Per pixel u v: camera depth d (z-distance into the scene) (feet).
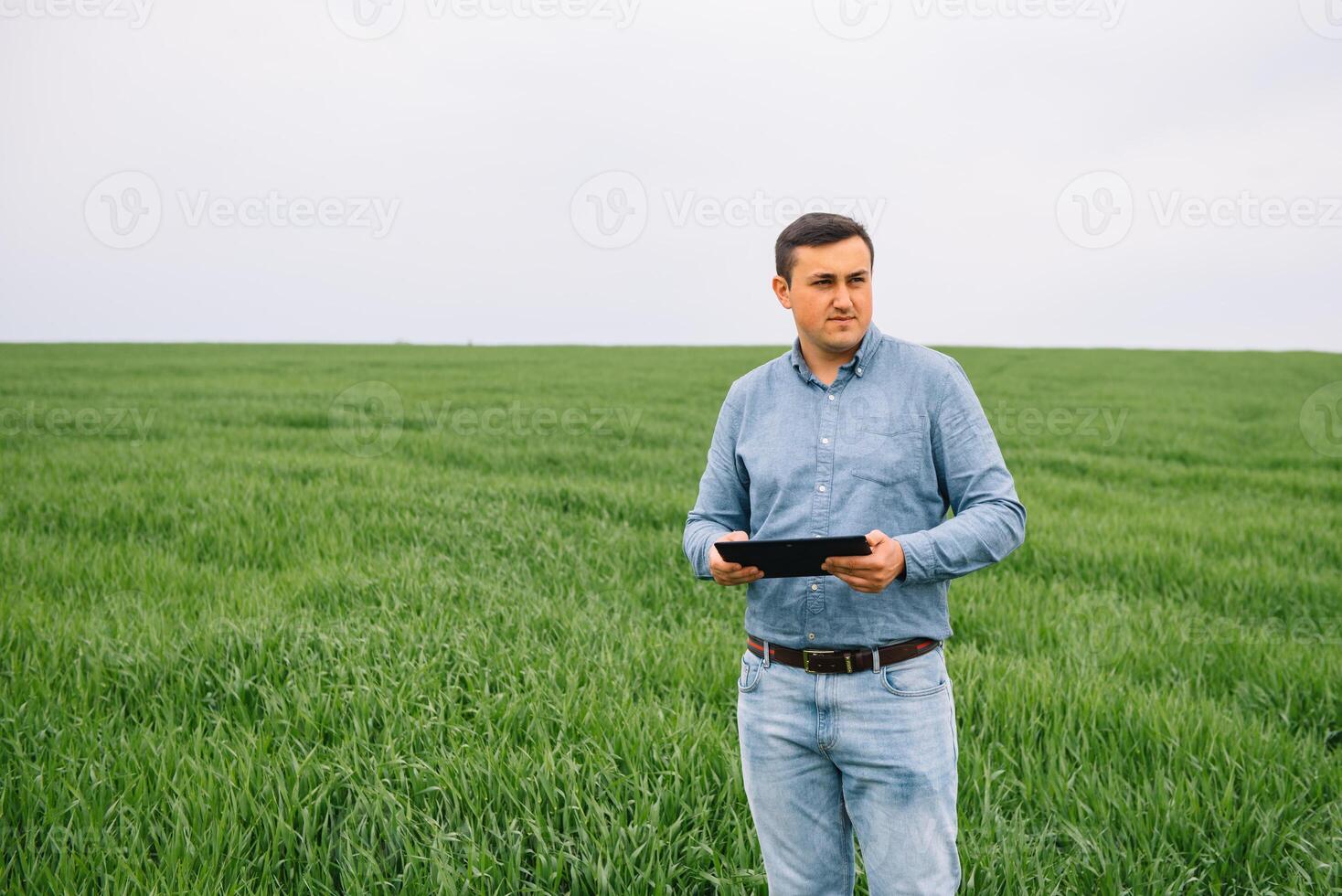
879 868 6.95
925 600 6.91
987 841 9.95
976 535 6.48
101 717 12.76
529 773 10.88
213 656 14.78
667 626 18.08
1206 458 44.27
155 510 26.58
